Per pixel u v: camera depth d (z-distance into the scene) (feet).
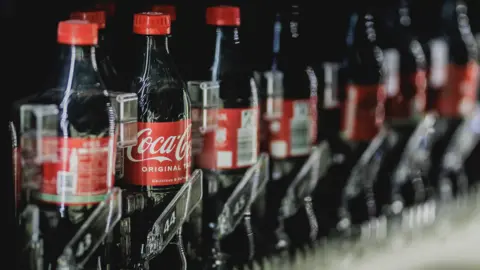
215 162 3.59
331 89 4.27
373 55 4.57
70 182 2.99
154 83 3.31
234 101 3.62
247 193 3.63
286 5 4.15
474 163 5.41
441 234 5.15
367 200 4.57
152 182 3.25
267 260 3.90
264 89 3.93
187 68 3.67
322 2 4.40
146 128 3.26
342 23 4.52
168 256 3.38
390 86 4.65
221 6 3.66
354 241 4.46
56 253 3.02
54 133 3.03
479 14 5.55
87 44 2.99
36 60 3.30
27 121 3.00
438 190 5.14
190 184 3.31
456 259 5.00
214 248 3.63
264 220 3.96
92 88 3.11
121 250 3.26
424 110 4.91
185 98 3.35
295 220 4.12
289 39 4.11
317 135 4.27
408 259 4.82
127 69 3.50
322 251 4.24
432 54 5.07
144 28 3.21
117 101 3.15
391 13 4.85
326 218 4.31
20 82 3.26
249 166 3.64
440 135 5.15
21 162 3.03
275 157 3.93
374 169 4.60
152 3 3.67
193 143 3.59
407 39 4.89
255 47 4.07
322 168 4.07
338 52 4.47
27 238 3.02
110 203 3.04
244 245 3.82
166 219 3.21
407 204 4.88
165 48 3.36
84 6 3.42
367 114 4.36
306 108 4.01
